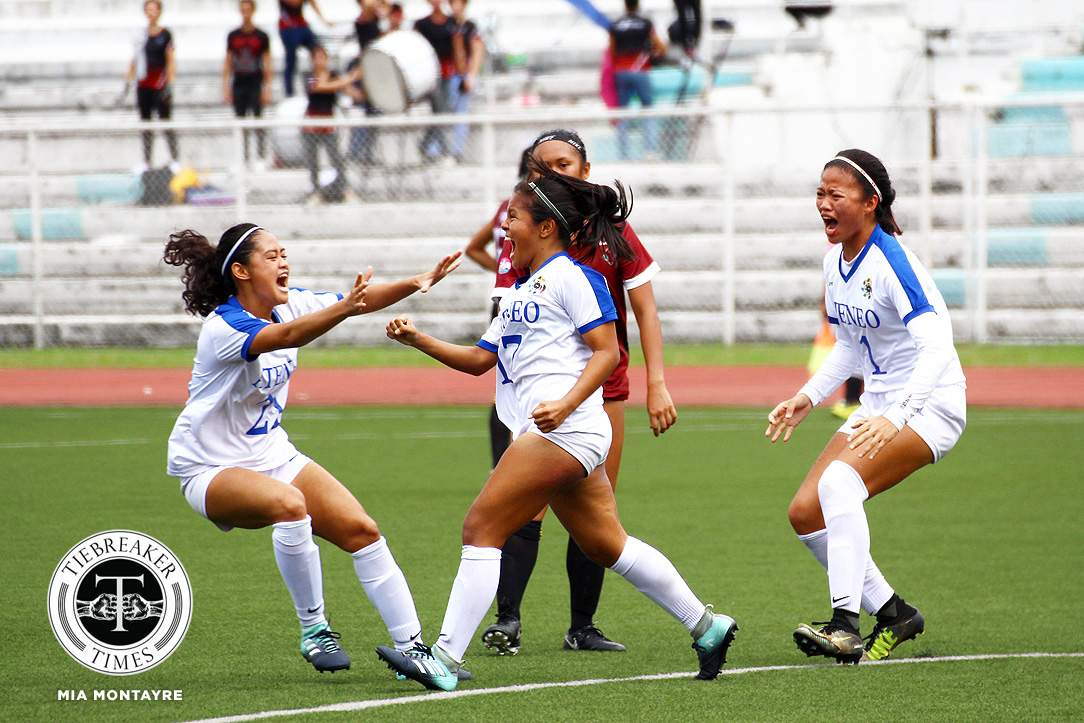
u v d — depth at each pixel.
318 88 84.81
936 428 22.59
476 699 20.02
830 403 59.50
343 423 54.53
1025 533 33.56
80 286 81.94
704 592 27.81
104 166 94.00
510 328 20.59
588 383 19.83
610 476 23.83
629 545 20.84
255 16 106.62
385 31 87.88
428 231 82.81
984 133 76.81
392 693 20.38
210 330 20.55
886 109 75.38
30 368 73.38
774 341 78.19
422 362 73.88
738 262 80.88
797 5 90.94
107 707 19.53
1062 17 94.06
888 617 22.80
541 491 20.20
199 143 93.69
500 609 23.58
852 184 22.34
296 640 23.80
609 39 84.75
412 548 32.06
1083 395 59.38
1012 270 78.06
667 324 79.19
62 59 106.31
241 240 21.08
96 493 38.88
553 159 23.39
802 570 29.75
